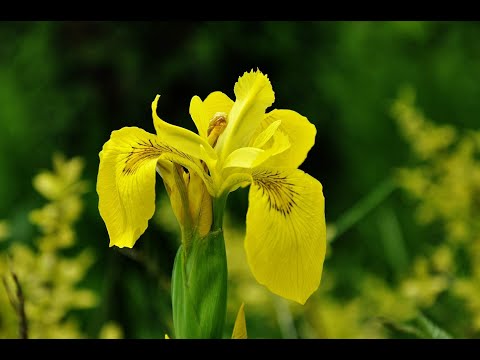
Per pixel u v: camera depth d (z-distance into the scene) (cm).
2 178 102
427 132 74
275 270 43
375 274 88
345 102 118
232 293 73
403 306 65
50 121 120
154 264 60
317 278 43
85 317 74
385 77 117
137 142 45
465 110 107
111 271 64
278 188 44
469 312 67
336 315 66
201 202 45
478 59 118
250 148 44
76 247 90
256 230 43
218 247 45
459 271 76
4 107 114
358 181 111
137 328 63
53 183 59
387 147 109
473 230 71
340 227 73
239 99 47
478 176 70
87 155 118
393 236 83
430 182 75
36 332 58
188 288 45
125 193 44
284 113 47
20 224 88
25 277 58
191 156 45
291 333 64
